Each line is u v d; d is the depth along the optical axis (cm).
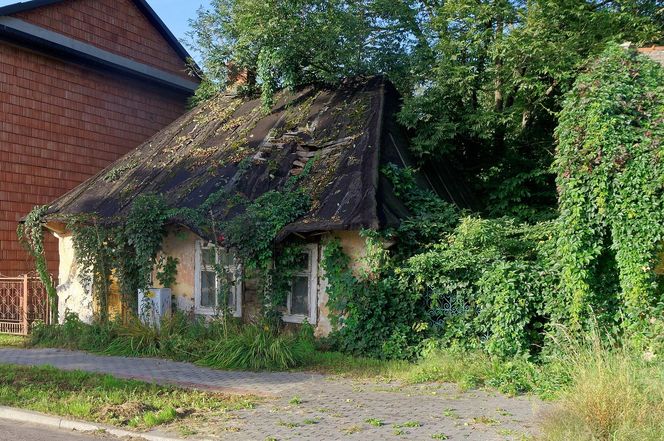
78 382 952
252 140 1552
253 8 1656
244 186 1384
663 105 969
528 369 935
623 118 959
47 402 827
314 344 1190
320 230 1180
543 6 1519
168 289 1398
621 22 1630
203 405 816
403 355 1095
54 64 1891
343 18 1688
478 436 656
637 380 680
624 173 946
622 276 948
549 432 618
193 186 1434
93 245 1445
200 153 1591
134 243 1379
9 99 1753
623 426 586
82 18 1952
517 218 1602
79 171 1955
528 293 1016
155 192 1487
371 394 870
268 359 1076
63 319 1518
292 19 1647
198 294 1395
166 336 1238
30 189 1802
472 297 1078
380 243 1143
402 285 1120
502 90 1661
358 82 1681
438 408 780
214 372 1046
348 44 1705
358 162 1314
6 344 1387
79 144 1958
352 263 1195
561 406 670
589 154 968
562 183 1009
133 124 2164
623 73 1004
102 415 766
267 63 1681
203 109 1916
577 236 973
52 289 1536
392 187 1291
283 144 1490
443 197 1527
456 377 945
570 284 979
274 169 1402
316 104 1634
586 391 650
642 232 934
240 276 1291
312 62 1730
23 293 1518
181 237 1411
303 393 884
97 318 1444
